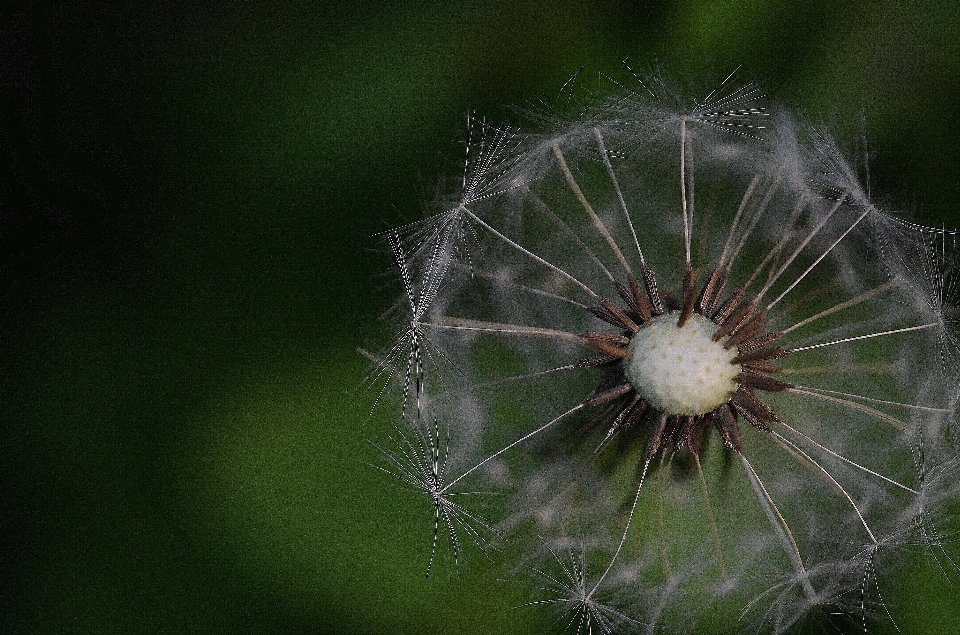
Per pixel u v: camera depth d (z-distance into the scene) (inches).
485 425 9.8
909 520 9.8
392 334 9.9
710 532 9.8
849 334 9.9
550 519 9.8
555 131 10.0
